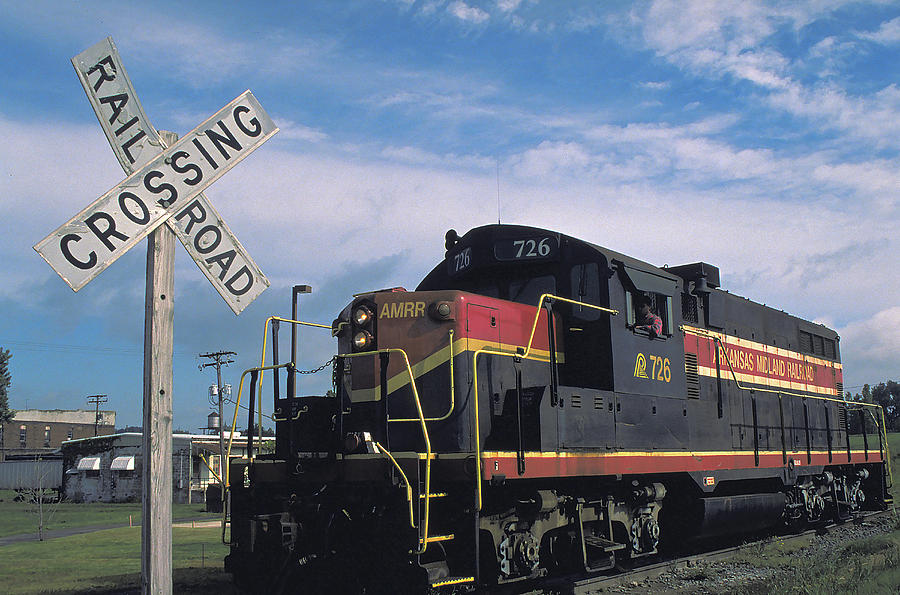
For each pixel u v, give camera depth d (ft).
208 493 30.25
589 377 32.65
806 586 30.22
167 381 16.67
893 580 30.73
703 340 41.37
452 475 25.96
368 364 29.14
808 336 57.57
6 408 260.62
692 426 38.45
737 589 31.24
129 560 51.44
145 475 16.26
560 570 34.04
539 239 34.09
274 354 30.19
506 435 28.96
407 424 28.48
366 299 29.89
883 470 65.77
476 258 35.19
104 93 16.61
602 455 30.94
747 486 46.50
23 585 38.55
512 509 28.43
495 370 29.91
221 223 17.80
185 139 17.28
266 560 26.78
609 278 32.60
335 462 26.73
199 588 33.60
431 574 24.57
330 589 26.86
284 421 28.84
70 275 15.37
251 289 18.10
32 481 168.25
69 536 79.46
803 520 51.80
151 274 16.75
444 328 28.73
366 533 26.12
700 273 41.24
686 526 39.22
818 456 53.83
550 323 29.99
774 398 49.26
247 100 18.35
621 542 34.78
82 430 319.47
